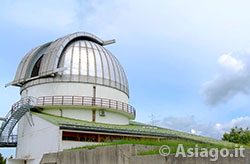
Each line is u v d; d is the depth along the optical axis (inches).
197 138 1138.7
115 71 1197.1
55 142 776.3
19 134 1056.8
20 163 909.8
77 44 1187.3
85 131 827.4
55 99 1027.9
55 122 801.6
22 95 1168.2
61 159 609.6
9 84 1171.9
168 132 1139.3
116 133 893.8
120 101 1168.8
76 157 555.2
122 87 1200.8
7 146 1144.8
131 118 1300.4
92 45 1223.5
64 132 812.6
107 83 1122.7
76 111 1039.6
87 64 1109.1
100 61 1154.0
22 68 1171.9
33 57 1180.5
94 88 1086.4
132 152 441.7
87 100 1047.0
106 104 1080.8
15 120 976.3
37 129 899.4
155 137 1005.2
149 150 459.5
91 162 507.8
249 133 1517.0
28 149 938.1
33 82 1096.2
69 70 1074.1
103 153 481.1
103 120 1074.7
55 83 1056.8
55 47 1122.7
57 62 1066.7
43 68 1090.1
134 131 951.0
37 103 1039.6
